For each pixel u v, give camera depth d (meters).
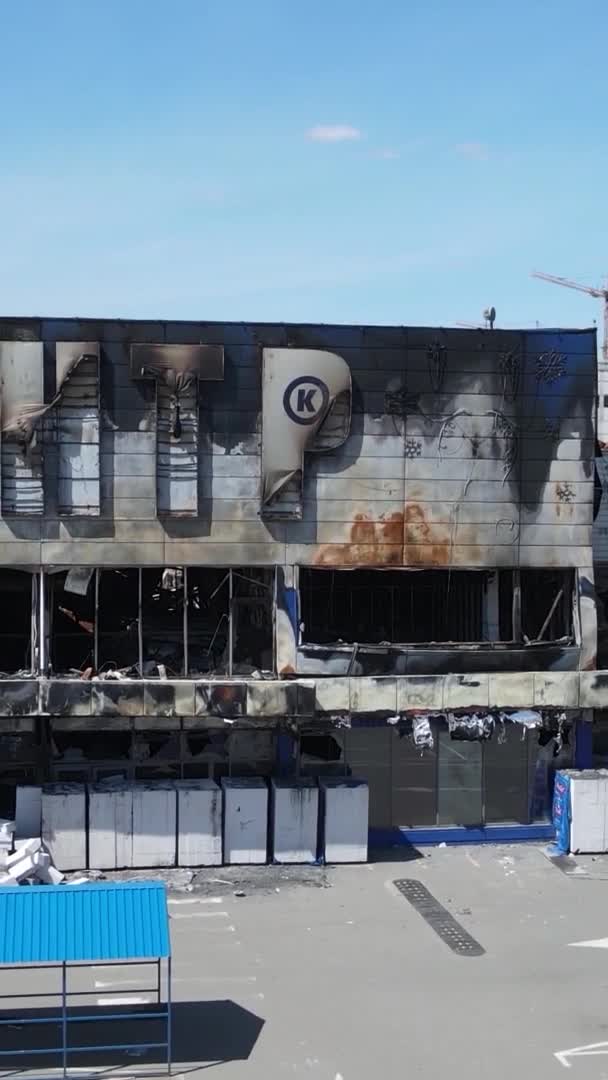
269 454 27.89
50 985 21.11
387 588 33.16
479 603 31.34
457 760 30.12
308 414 28.02
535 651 29.19
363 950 23.09
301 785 28.23
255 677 28.44
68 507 27.41
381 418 28.42
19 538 27.31
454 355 28.67
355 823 28.34
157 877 27.11
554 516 29.22
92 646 31.84
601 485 32.53
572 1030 19.67
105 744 29.23
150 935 17.50
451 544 28.81
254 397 28.00
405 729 28.64
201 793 27.75
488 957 22.83
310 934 23.89
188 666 29.75
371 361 28.34
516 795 30.44
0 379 27.00
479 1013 20.28
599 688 29.44
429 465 28.66
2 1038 18.94
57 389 27.17
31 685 26.92
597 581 34.31
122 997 20.61
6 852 26.58
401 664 28.64
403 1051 18.80
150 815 27.52
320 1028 19.58
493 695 28.91
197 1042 18.95
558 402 29.12
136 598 33.03
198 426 27.72
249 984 21.34
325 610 33.00
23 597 32.97
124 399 27.52
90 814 27.22
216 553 27.98
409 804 29.98
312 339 28.11
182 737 29.34
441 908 25.52
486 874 27.83
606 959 22.81
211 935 23.73
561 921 24.83
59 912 17.69
